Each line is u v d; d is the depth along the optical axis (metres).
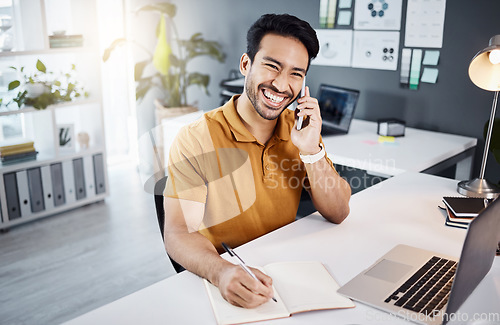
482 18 2.60
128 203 3.54
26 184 3.12
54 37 3.22
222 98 3.60
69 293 2.35
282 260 1.23
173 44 3.99
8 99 3.20
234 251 1.28
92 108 3.48
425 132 2.83
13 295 2.34
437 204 1.63
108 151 4.53
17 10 3.20
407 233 1.40
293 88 1.35
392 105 3.02
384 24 2.93
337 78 3.21
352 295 1.05
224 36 3.67
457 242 1.34
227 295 1.03
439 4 2.72
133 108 4.37
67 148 3.39
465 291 1.01
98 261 2.67
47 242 2.91
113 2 4.16
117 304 1.03
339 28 3.12
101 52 4.26
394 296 1.04
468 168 2.70
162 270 2.57
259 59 1.33
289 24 1.30
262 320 0.97
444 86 2.80
